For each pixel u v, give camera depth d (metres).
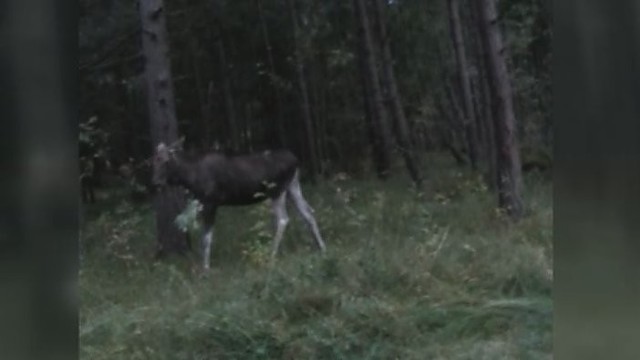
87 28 16.89
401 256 7.34
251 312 6.28
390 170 17.77
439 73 23.31
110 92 17.84
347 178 17.53
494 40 10.83
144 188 13.58
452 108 23.16
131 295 7.50
